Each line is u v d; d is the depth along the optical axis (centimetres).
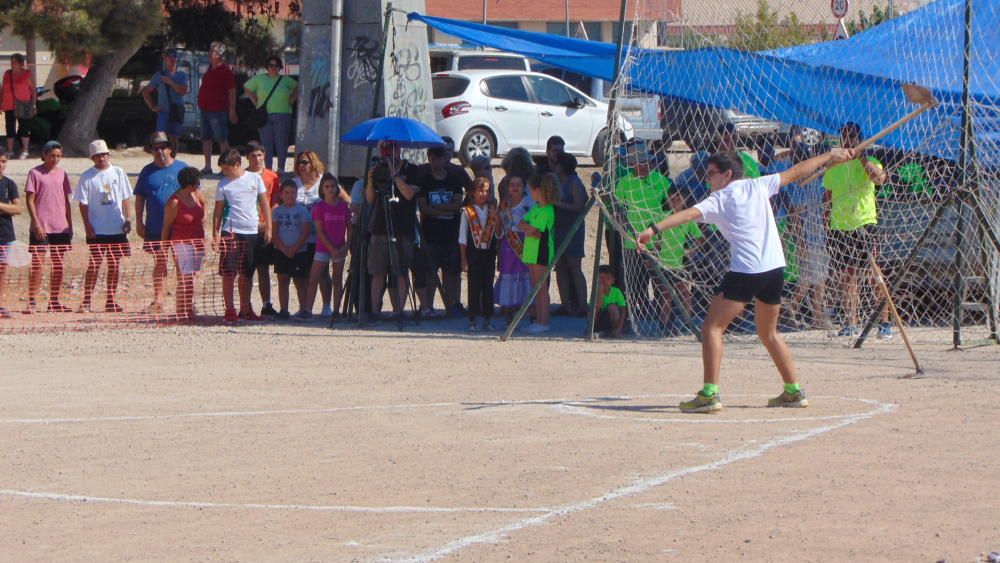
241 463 1130
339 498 991
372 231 2103
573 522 898
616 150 1933
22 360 1812
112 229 2305
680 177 1955
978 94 1881
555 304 2412
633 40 1964
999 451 1079
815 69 2009
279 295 2234
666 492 973
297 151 2808
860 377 1527
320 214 2167
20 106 3741
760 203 1271
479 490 1002
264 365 1738
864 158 1855
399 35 2703
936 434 1159
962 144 1769
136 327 2120
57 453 1195
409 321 2162
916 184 1920
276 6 4675
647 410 1340
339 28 2556
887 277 1891
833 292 1892
